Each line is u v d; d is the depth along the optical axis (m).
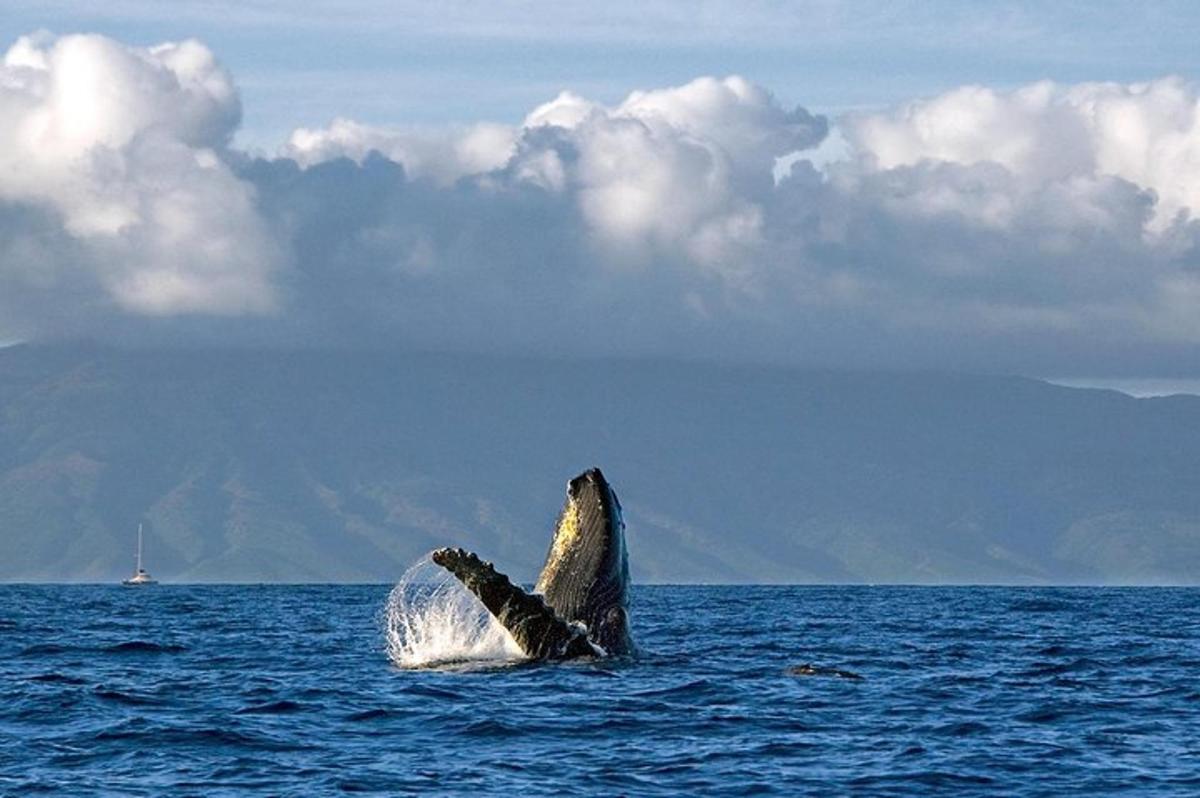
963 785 98.12
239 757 103.88
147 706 123.81
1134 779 99.81
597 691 125.31
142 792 94.38
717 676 137.50
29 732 112.00
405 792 94.19
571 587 131.00
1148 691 138.88
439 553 127.25
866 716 120.50
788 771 101.06
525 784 96.50
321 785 95.94
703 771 100.75
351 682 135.25
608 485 131.25
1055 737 113.12
